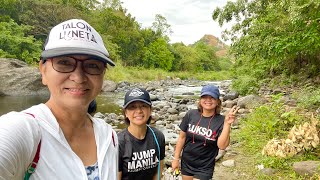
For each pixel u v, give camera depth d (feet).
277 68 45.78
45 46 3.32
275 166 12.92
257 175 12.61
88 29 3.45
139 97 7.55
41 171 2.94
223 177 12.94
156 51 127.54
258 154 14.75
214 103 9.74
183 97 49.01
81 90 3.38
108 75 73.36
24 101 39.47
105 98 46.68
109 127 4.06
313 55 36.78
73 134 3.53
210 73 135.44
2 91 45.06
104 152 3.66
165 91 60.90
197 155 9.86
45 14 82.64
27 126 2.85
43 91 48.70
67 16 85.20
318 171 11.41
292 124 17.85
